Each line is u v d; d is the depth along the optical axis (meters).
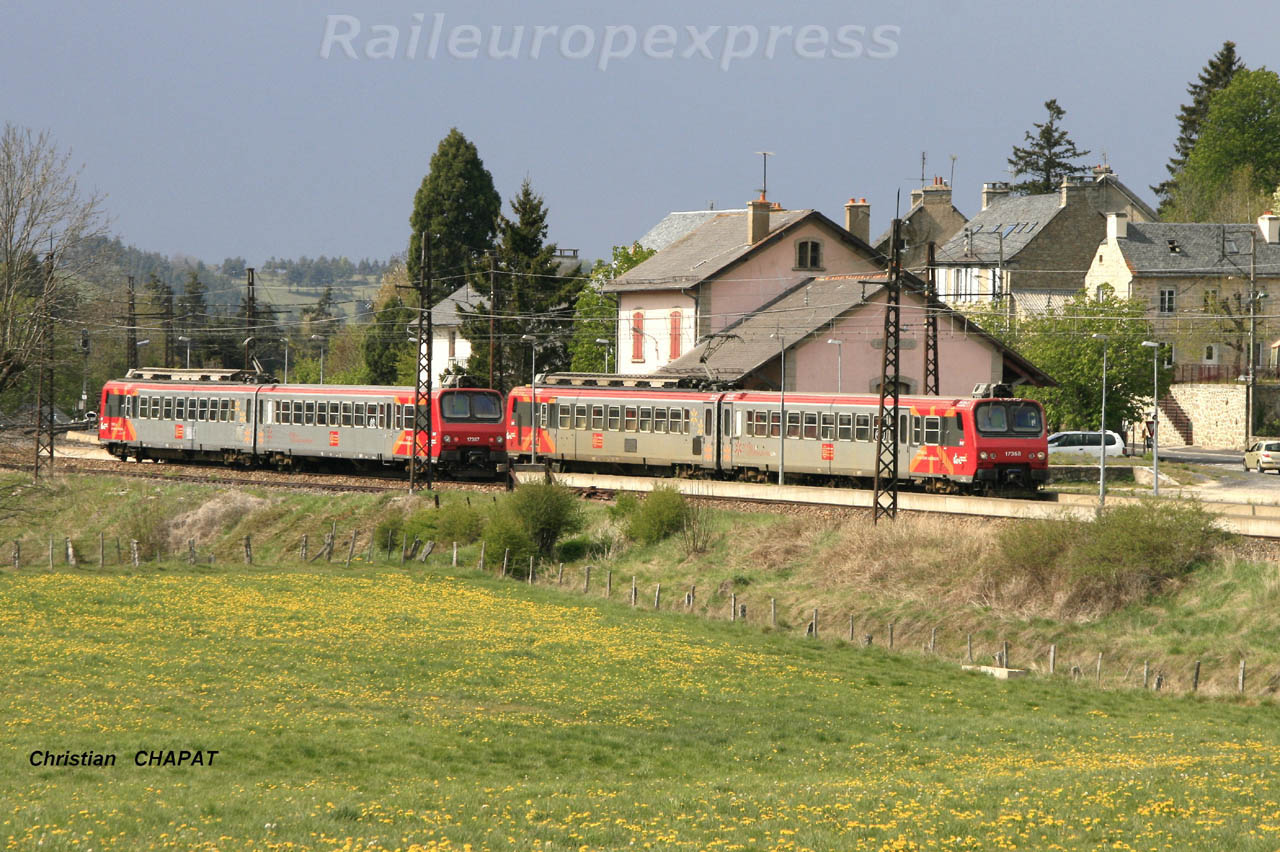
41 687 90.44
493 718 87.50
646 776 74.44
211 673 97.56
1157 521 124.94
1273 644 110.19
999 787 67.62
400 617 125.00
